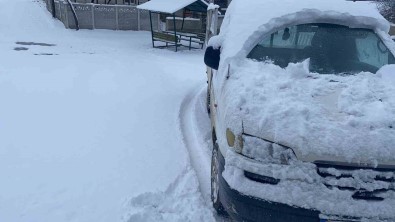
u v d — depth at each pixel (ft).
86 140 16.87
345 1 14.19
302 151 8.53
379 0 63.77
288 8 13.44
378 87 10.68
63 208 11.69
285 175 8.54
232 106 9.85
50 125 18.56
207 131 18.56
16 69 30.35
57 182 13.23
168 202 12.05
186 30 56.75
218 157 10.61
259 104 9.62
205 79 30.63
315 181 8.45
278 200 8.49
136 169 14.29
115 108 21.45
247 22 13.37
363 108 9.50
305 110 9.30
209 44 13.71
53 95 23.61
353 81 10.96
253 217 8.85
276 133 8.82
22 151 15.61
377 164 8.36
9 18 64.69
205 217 11.45
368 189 8.30
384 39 12.94
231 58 12.23
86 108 21.30
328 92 10.34
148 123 19.22
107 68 32.50
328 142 8.55
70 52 40.63
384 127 8.89
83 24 59.62
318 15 13.07
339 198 8.33
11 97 22.88
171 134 17.87
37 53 38.58
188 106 22.85
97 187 12.94
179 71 33.35
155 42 53.26
